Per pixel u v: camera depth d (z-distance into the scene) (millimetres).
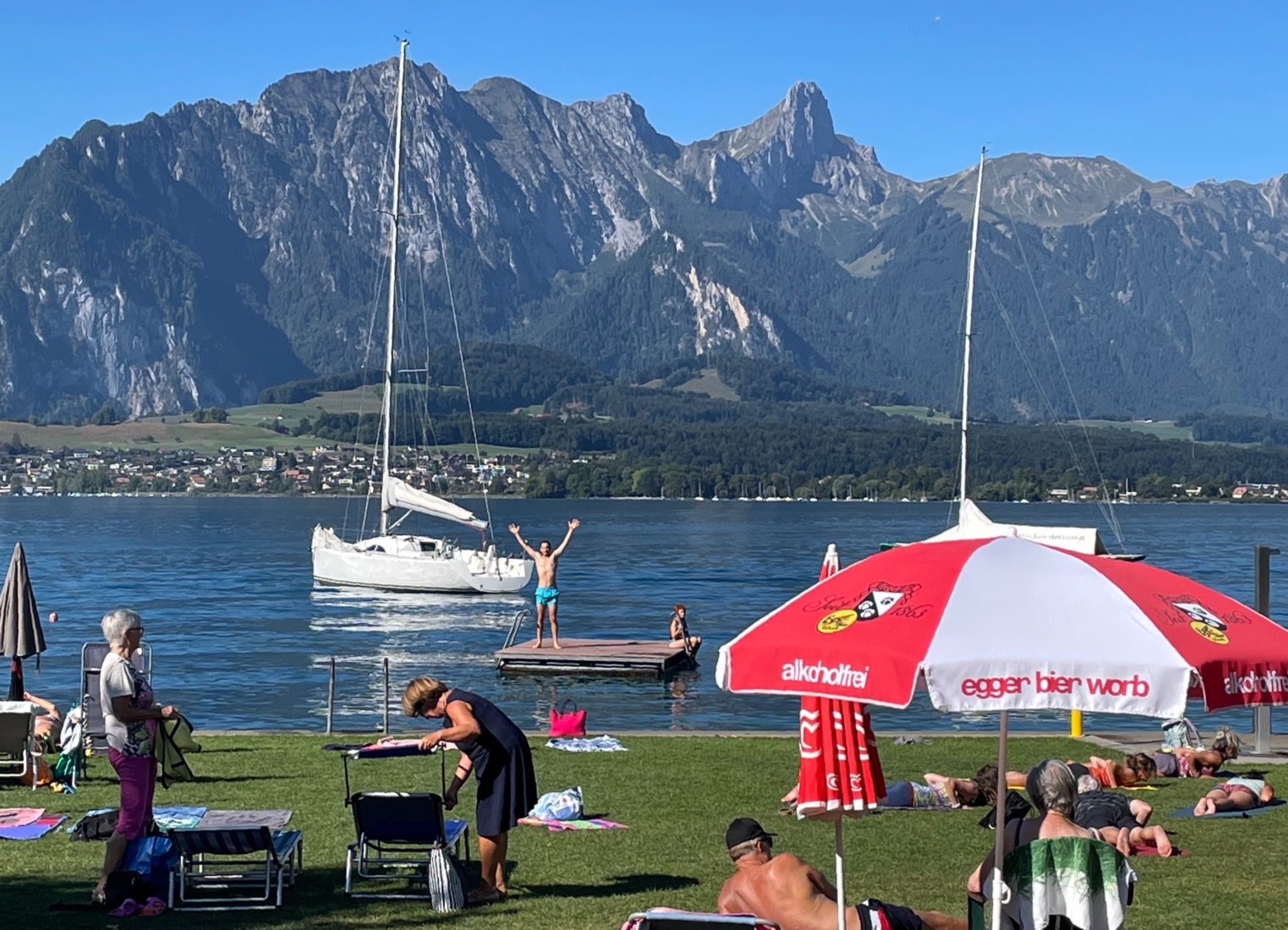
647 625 66500
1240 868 13547
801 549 140750
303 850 14016
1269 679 7852
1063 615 7887
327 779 18266
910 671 7609
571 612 73188
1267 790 16719
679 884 12820
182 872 11914
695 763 19953
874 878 13047
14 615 21953
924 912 10312
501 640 58344
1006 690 7566
